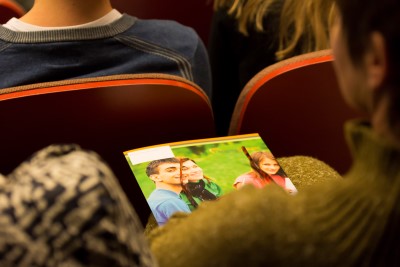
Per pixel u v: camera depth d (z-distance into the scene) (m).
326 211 0.64
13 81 1.38
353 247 0.63
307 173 1.28
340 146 1.47
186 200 1.11
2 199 0.56
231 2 1.93
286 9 1.76
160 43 1.50
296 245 0.63
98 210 0.55
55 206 0.55
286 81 1.34
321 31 1.70
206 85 1.69
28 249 0.55
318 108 1.39
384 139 0.62
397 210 0.62
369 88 0.63
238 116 1.39
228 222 0.64
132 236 0.60
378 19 0.59
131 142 1.30
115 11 1.46
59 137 1.23
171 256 0.67
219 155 1.21
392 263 0.65
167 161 1.18
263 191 0.67
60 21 1.41
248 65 1.99
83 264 0.56
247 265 0.63
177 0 2.61
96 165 0.59
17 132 1.20
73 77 1.42
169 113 1.29
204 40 2.75
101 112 1.23
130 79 1.21
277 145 1.44
